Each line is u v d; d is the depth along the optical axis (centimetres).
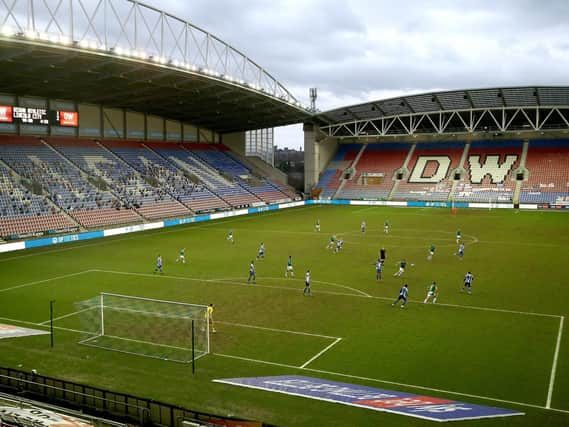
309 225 6894
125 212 6681
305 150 10662
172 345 2327
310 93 11562
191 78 6022
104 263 4322
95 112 7831
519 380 1916
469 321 2678
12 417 1564
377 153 10906
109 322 2653
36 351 2259
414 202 9388
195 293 3322
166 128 9238
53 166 6700
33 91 6506
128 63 5141
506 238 5588
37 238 5259
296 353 2231
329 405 1672
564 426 1546
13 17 4056
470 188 9325
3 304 3056
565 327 2555
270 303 3070
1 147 6450
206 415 1455
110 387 1869
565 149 9431
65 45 4406
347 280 3691
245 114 8800
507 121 9644
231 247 5159
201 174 8875
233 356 2198
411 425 1526
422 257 4559
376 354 2208
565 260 4316
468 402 1727
